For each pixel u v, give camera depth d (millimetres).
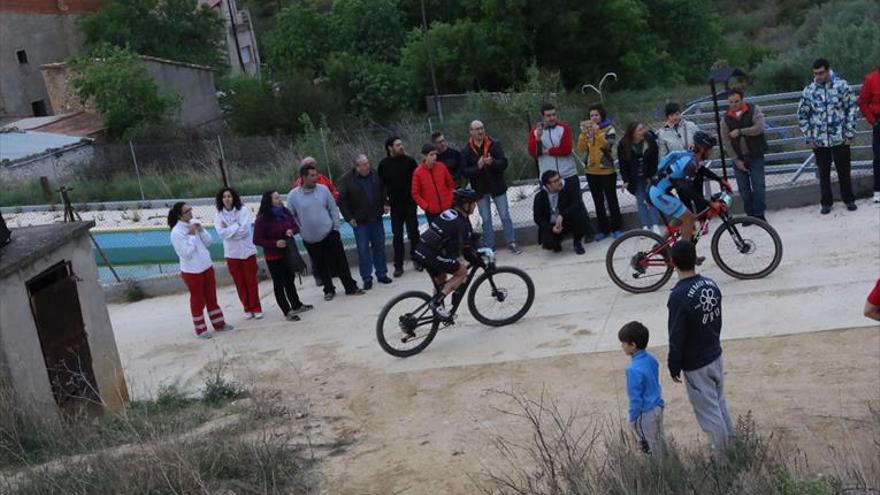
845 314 9680
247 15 59906
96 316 9859
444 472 7551
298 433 8641
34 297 8906
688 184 10805
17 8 43719
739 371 8820
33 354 8836
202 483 6609
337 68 42219
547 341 10352
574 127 22453
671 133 12883
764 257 11141
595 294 11695
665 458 6492
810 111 13195
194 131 36156
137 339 12961
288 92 37000
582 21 42281
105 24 45562
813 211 13734
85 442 7996
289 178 25312
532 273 13094
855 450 6590
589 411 8383
